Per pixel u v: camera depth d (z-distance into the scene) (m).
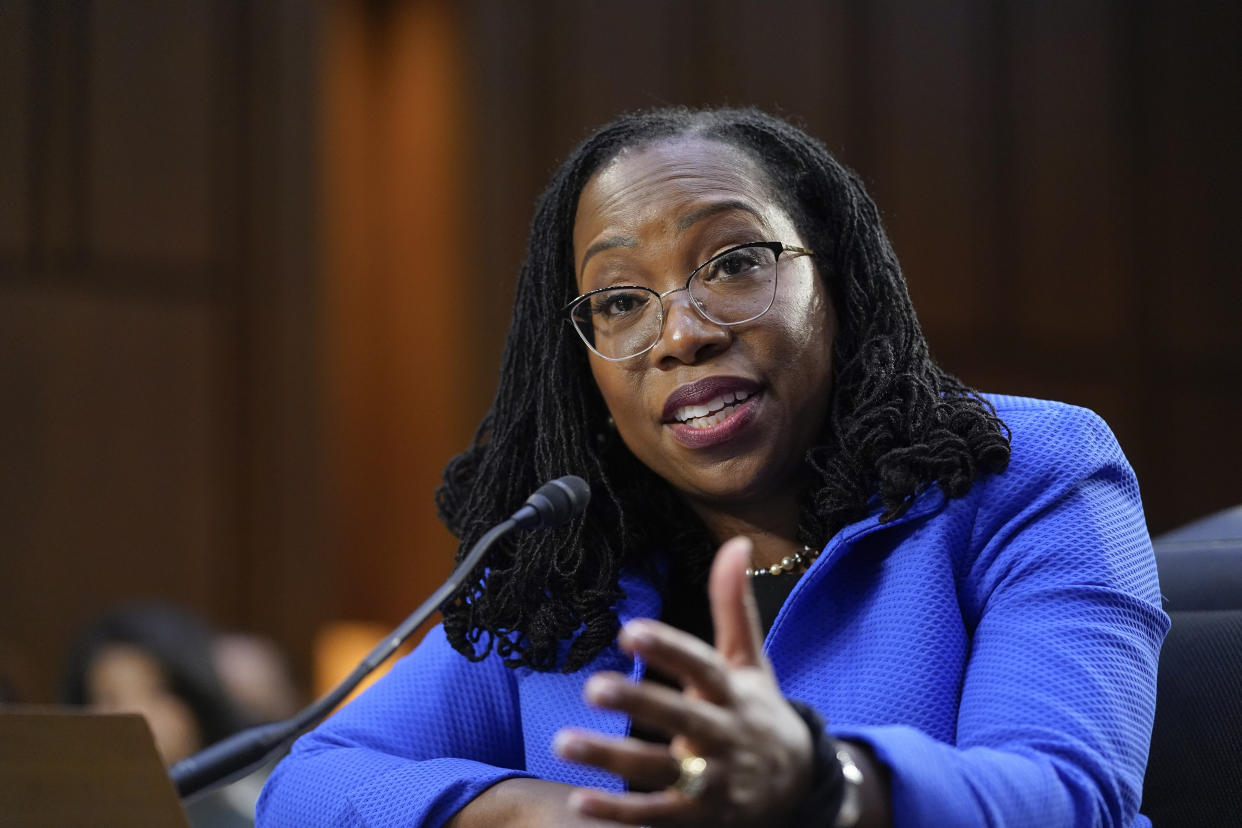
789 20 16.22
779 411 4.02
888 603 3.75
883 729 2.94
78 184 13.84
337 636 15.77
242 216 14.59
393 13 16.75
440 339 15.97
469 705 4.38
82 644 8.65
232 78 14.59
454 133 15.83
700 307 4.01
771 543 4.27
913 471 3.83
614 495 4.28
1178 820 4.26
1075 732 3.16
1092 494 3.75
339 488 16.38
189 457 14.20
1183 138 17.94
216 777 2.92
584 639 4.13
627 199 4.16
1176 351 17.83
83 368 13.79
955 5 16.94
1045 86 17.30
